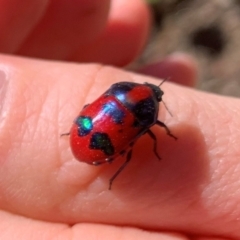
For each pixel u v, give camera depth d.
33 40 0.08
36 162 0.06
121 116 0.05
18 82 0.06
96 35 0.08
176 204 0.06
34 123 0.06
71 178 0.06
